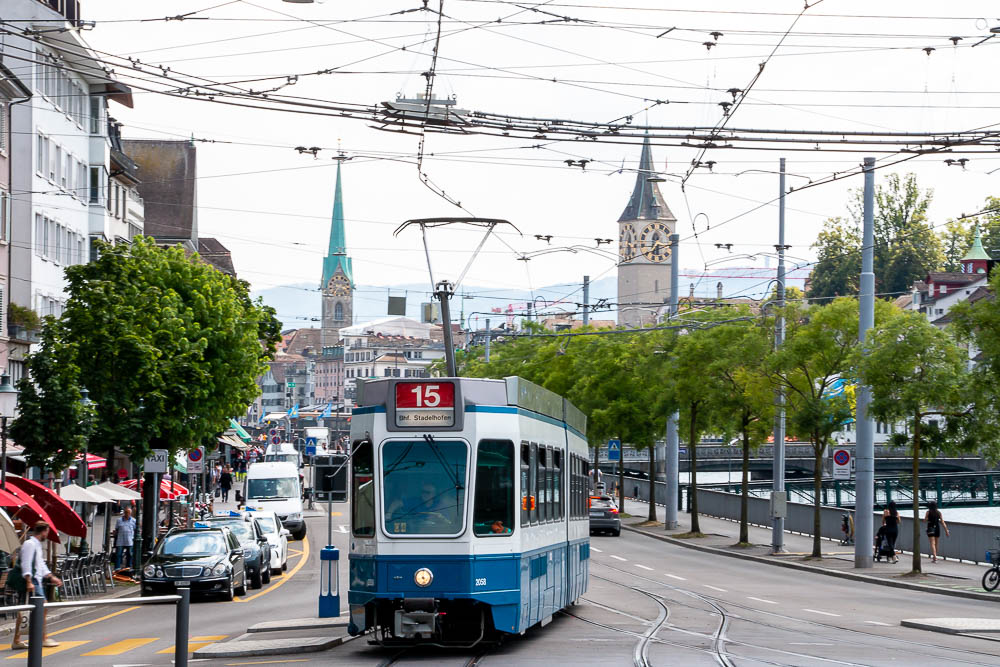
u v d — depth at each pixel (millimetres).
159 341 52219
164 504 79000
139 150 139500
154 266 56094
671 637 27141
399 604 24094
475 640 25109
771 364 56875
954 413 46594
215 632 31031
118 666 23281
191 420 54062
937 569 52969
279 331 69188
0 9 70438
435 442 24203
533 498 25828
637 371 79562
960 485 110750
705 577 50031
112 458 52562
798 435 59094
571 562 30984
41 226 72938
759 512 85438
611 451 98938
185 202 138375
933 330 46406
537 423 26625
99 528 78188
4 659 24156
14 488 37156
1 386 38000
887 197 166875
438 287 35594
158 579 40219
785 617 33438
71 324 50750
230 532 43656
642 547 69750
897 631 30172
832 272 168125
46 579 27953
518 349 125062
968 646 26938
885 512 57156
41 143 72875
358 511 24578
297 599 41719
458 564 23703
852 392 57188
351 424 25234
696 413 77812
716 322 70500
